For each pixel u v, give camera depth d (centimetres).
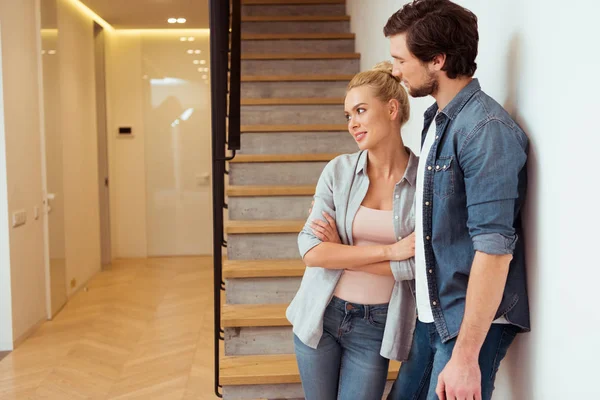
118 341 453
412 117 294
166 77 772
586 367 132
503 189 138
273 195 339
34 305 479
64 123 571
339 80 444
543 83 148
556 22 141
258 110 416
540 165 150
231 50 298
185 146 782
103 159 720
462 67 149
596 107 124
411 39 150
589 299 130
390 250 175
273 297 297
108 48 748
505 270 138
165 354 424
